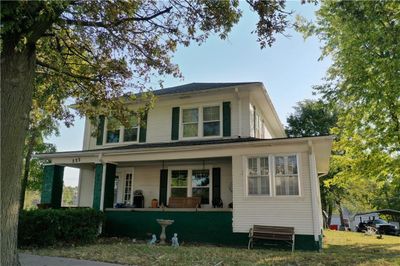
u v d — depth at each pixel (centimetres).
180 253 941
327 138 1125
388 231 2683
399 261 863
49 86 1009
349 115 1433
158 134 1655
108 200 1462
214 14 805
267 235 1127
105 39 887
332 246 1288
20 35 616
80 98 1069
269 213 1167
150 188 1605
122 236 1394
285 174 1175
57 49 893
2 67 602
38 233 1047
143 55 959
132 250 985
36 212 1061
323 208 3538
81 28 784
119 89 1023
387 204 4112
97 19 771
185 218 1319
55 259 823
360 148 1477
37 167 2686
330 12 1045
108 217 1428
